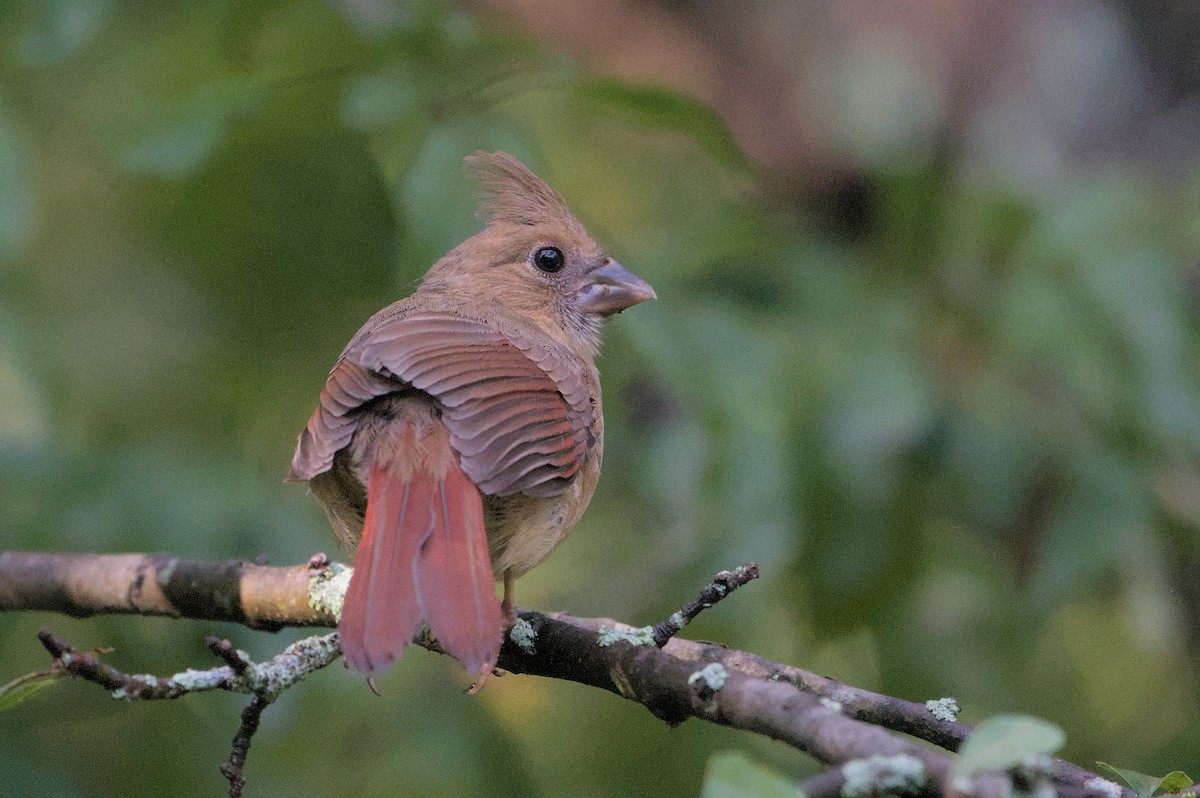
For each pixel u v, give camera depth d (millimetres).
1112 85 13242
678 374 10469
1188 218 11852
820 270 11789
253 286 12539
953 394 11414
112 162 12273
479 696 12000
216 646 6402
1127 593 11812
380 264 12414
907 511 10727
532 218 10117
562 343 9055
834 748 5527
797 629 11664
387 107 10180
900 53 13539
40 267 12508
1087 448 11211
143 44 12500
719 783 4773
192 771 11156
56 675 6156
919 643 11812
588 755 12656
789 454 10531
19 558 8953
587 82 10133
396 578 6480
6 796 10297
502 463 7230
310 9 11180
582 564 13320
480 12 13336
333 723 11641
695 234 11992
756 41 13672
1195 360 11297
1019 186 12227
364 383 7621
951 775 4910
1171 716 12914
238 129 11305
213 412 12453
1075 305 11016
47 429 10617
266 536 10297
